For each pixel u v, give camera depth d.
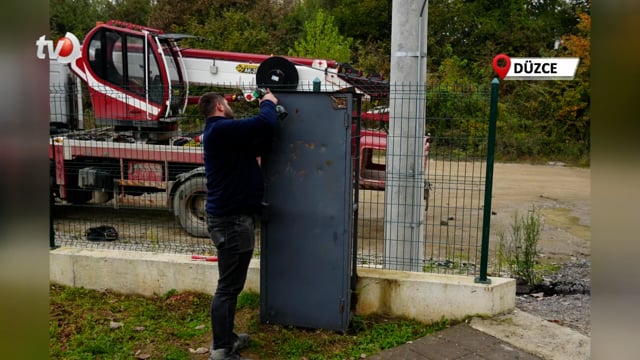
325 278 4.20
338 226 4.12
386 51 25.36
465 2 27.88
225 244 3.71
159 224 8.65
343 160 4.05
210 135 3.67
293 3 27.83
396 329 4.34
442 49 25.53
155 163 7.95
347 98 4.00
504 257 6.66
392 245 5.05
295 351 3.98
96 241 7.26
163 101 8.27
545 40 25.97
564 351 3.92
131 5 27.09
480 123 5.04
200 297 4.94
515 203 10.72
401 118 4.93
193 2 25.30
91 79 8.34
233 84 8.72
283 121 4.12
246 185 3.71
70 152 8.15
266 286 4.33
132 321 4.56
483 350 3.96
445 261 6.08
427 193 6.10
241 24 23.73
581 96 19.09
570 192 12.10
